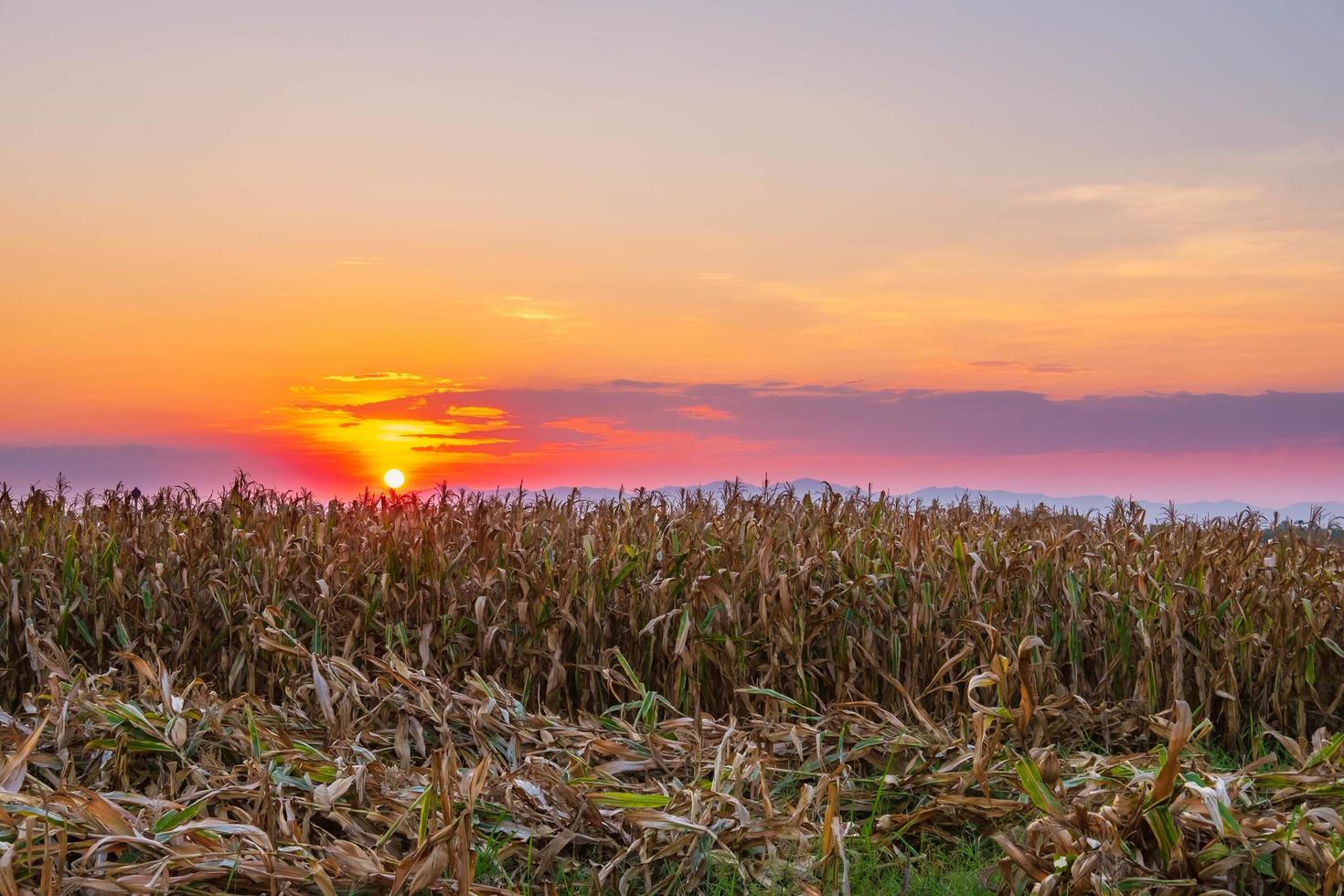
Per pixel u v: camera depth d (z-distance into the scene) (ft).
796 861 15.01
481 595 26.37
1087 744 22.81
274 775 15.89
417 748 19.45
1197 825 13.99
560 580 25.98
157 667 20.83
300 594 27.40
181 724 17.11
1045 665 24.47
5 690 26.45
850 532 27.94
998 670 17.03
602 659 24.98
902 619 25.27
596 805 15.90
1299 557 28.17
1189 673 25.11
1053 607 26.45
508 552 26.81
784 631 24.06
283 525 30.17
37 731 14.61
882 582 25.72
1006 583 26.13
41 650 25.54
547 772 16.56
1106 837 13.57
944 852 16.57
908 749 19.35
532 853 15.20
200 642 27.25
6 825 12.92
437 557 26.63
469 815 13.15
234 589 27.17
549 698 24.89
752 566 25.46
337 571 27.43
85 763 16.88
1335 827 13.08
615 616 26.23
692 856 14.90
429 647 25.30
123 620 27.30
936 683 23.86
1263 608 24.85
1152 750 20.33
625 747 19.13
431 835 13.76
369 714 19.88
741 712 24.54
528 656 25.30
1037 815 16.21
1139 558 26.27
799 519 30.07
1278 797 15.12
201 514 30.58
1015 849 13.74
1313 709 25.25
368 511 32.89
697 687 23.88
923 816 16.74
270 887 12.84
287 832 14.21
